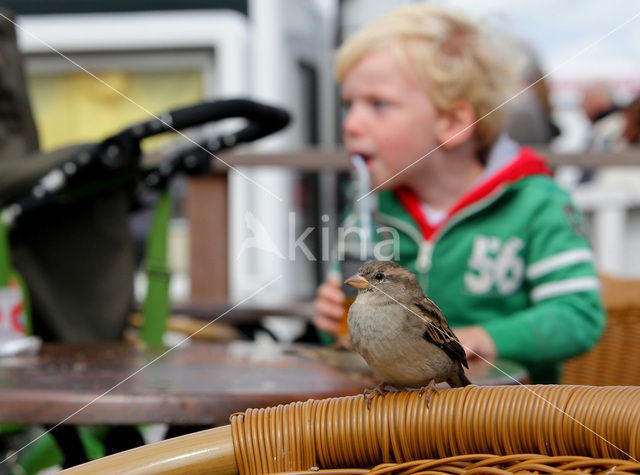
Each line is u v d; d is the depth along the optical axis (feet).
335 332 5.82
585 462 3.05
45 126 18.80
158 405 4.76
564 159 12.89
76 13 19.17
